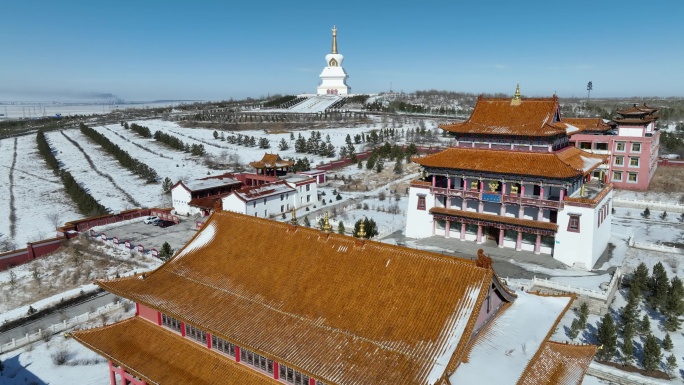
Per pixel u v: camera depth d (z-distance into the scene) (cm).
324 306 3375
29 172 15862
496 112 7812
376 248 3534
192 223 10444
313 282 3578
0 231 10250
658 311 5809
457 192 7856
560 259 7094
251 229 4238
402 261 3384
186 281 4044
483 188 7656
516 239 7650
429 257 3306
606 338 4788
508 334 3262
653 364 4559
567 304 3809
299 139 17912
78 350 5462
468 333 2825
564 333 5350
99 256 8400
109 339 4081
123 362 3812
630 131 11694
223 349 3675
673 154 14762
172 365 3712
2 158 18062
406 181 13250
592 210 6750
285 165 12125
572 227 6950
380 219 10012
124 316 6225
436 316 3019
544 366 3381
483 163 7481
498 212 7819
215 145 19775
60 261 8281
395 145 15950
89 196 11606
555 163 6981
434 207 8194
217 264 4116
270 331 3300
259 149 18650
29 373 5016
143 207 11900
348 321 3209
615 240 8219
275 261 3878
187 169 15812
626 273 6800
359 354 2961
